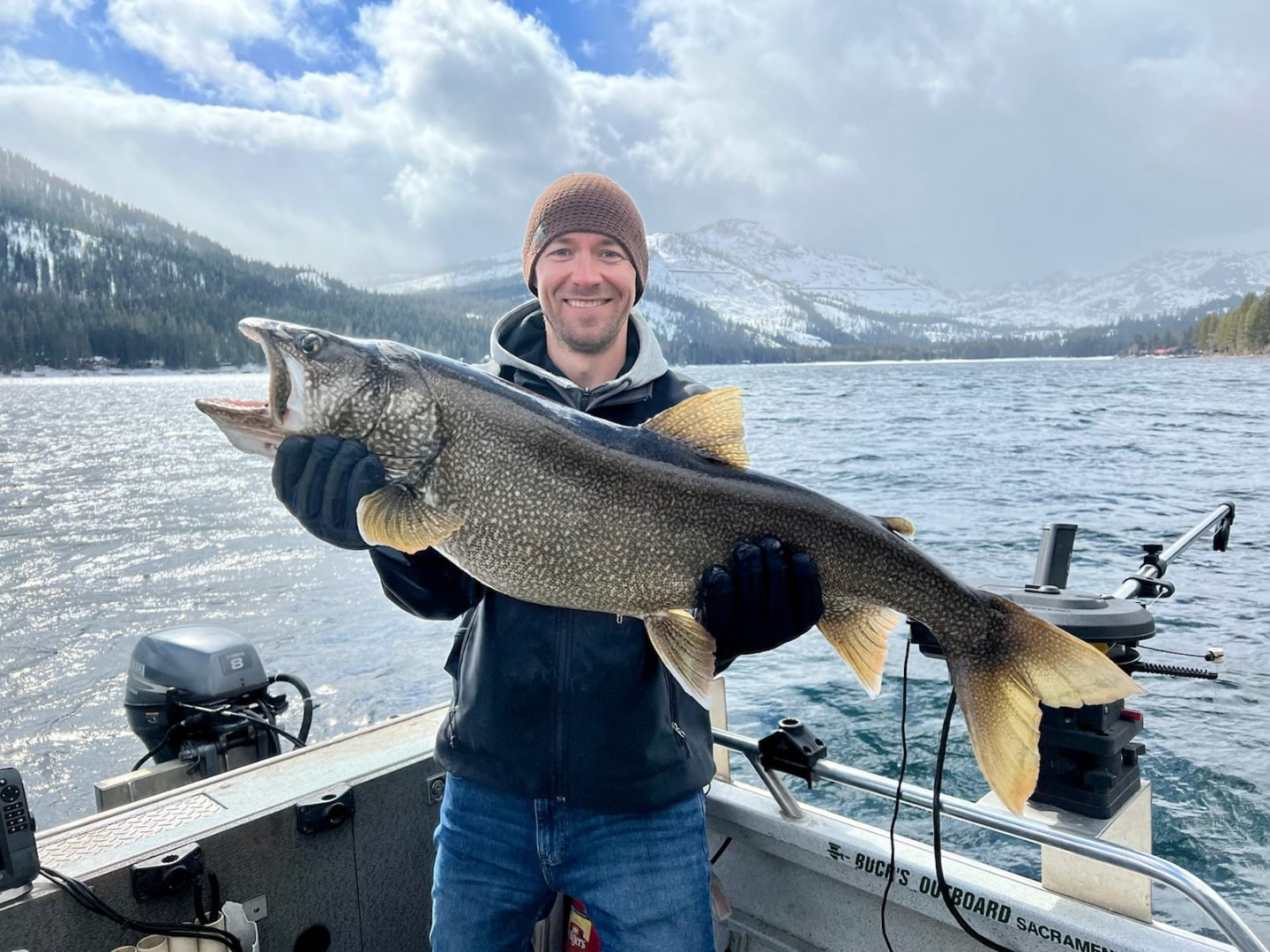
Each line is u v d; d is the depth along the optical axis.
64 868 2.51
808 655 10.77
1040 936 2.61
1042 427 43.19
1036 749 2.68
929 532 18.31
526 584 2.80
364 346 2.78
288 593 16.17
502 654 2.79
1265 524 18.84
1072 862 2.68
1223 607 12.32
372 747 3.45
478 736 2.78
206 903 2.73
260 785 3.11
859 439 37.78
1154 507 21.23
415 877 3.33
